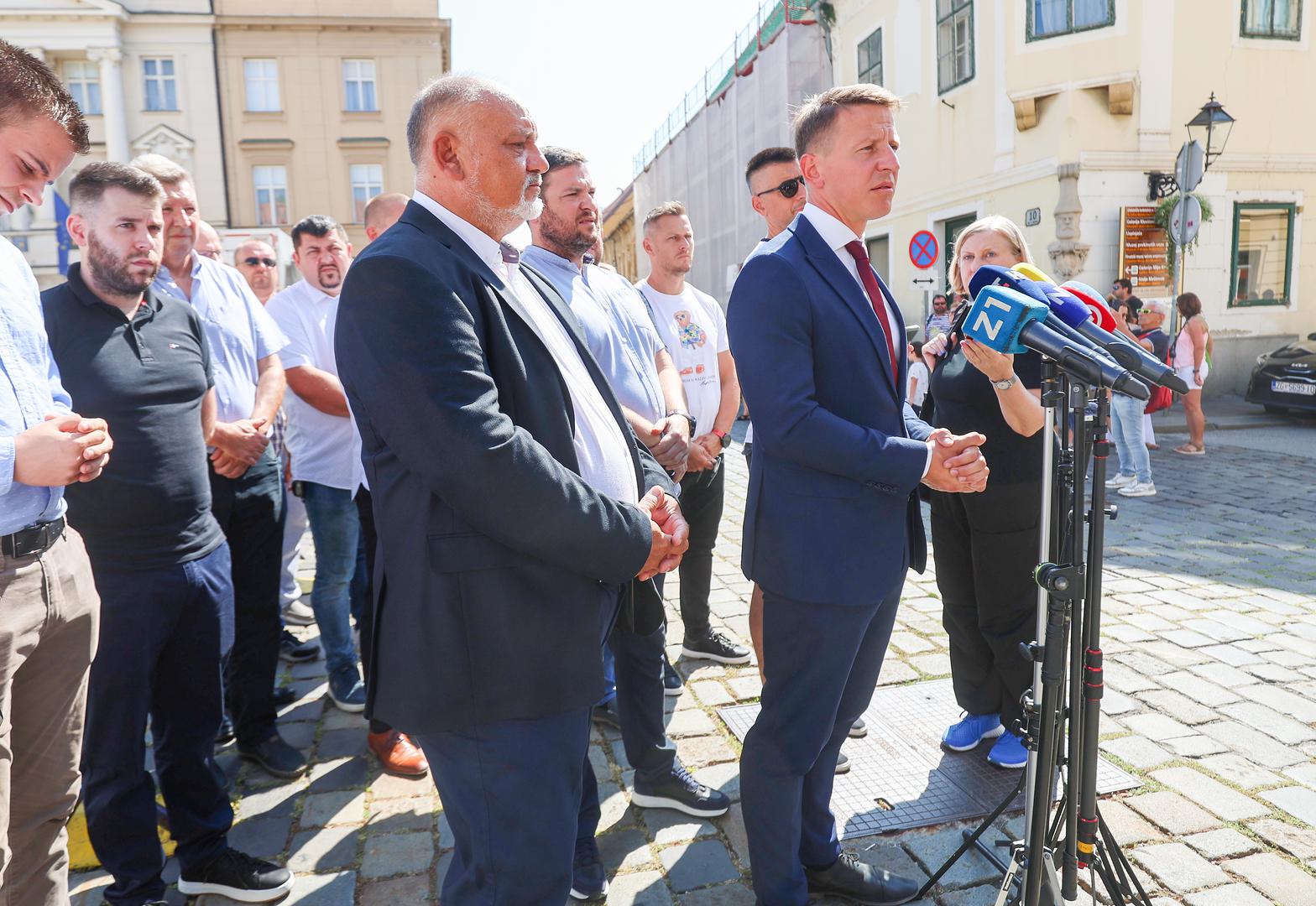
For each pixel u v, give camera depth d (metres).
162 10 26.25
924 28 13.33
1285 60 11.79
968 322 1.73
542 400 1.58
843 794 2.74
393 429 1.41
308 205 27.75
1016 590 2.73
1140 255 11.53
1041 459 2.66
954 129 13.00
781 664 2.06
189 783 2.35
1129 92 11.09
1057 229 11.48
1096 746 1.67
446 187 1.60
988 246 2.67
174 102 26.73
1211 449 9.04
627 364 2.79
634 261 32.09
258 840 2.61
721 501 3.75
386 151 27.81
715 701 3.42
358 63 27.58
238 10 26.84
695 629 3.85
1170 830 2.47
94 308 2.21
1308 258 12.56
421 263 1.45
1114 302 10.30
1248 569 4.90
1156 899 2.20
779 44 14.14
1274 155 12.02
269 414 3.09
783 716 2.07
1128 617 4.16
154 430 2.21
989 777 2.81
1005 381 2.31
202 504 2.35
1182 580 4.72
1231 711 3.18
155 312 2.36
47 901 1.84
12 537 1.59
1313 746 2.93
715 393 3.68
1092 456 1.63
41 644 1.72
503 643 1.50
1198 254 12.00
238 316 3.18
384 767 3.02
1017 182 12.00
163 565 2.22
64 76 26.27
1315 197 12.32
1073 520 1.68
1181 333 8.66
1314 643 3.81
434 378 1.39
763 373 1.92
